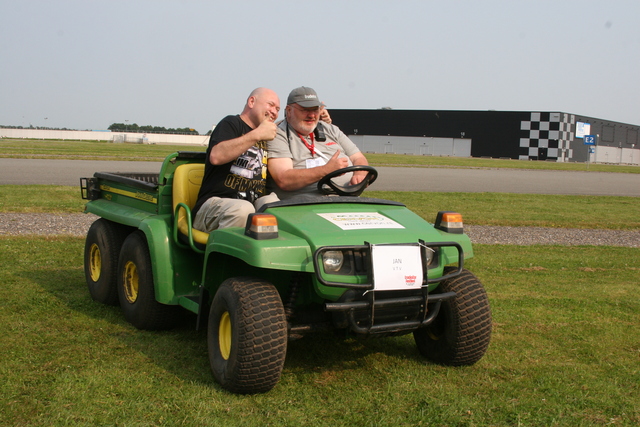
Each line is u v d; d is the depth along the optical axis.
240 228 3.62
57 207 11.16
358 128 85.19
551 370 3.97
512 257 8.34
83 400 3.24
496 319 5.20
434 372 3.88
